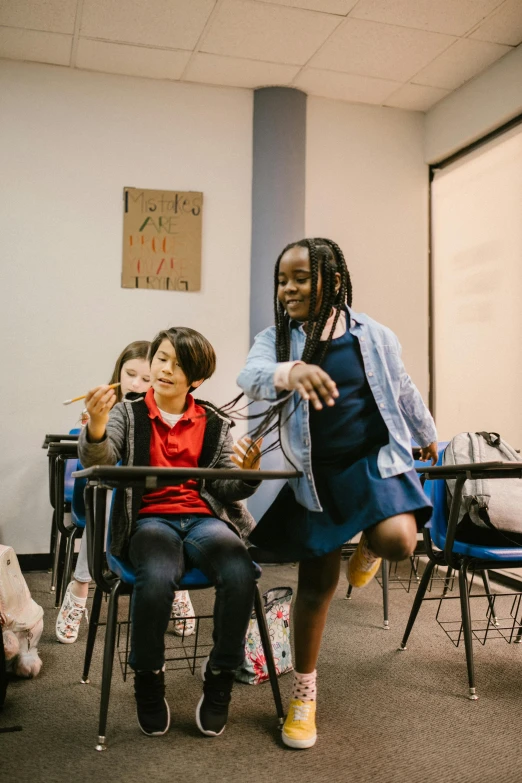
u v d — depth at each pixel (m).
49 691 2.02
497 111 3.82
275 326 1.75
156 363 1.91
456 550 2.16
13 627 2.09
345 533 1.57
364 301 4.36
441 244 4.47
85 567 2.43
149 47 3.66
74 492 2.68
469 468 1.87
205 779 1.53
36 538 3.80
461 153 4.25
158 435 1.86
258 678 2.11
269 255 4.04
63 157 3.88
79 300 3.89
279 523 1.76
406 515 1.56
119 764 1.59
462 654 2.40
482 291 4.12
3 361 3.78
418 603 2.42
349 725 1.82
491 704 1.97
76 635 2.47
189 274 4.02
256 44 3.64
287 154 4.08
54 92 3.87
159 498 1.85
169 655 2.31
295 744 1.67
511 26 3.48
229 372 4.07
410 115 4.48
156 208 3.99
